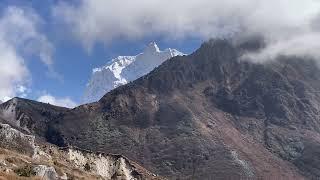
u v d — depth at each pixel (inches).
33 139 6663.4
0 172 4466.0
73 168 7352.4
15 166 5093.5
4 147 6077.8
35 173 4980.3
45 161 6668.3
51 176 5231.3
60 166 7012.8
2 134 6205.7
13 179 4360.2
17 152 6097.4
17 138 6358.3
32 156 6363.2
